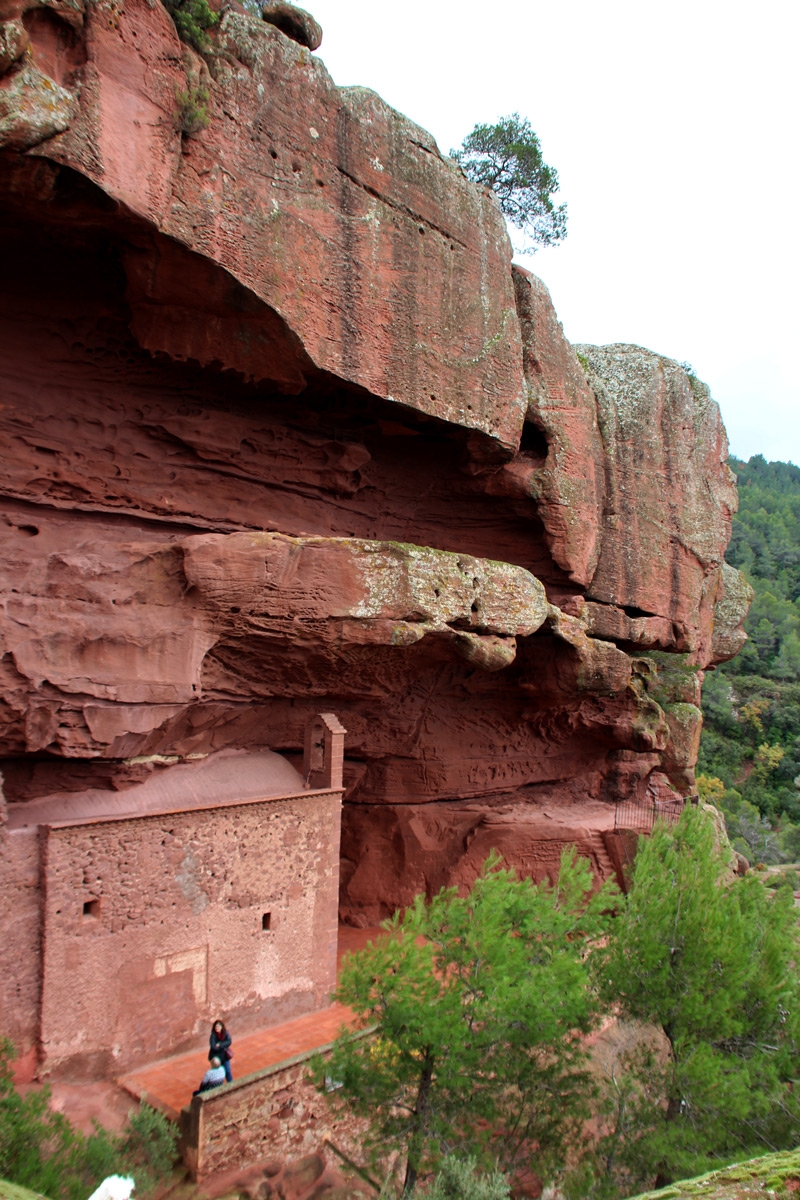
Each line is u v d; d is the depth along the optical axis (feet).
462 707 71.67
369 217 50.78
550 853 74.23
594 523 70.64
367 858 71.05
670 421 85.05
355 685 57.26
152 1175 36.45
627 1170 39.55
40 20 35.73
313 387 52.03
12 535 45.91
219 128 42.47
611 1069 44.80
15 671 40.32
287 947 50.47
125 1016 42.78
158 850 44.16
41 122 34.47
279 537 48.19
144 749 46.91
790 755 240.73
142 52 38.52
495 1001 37.81
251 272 43.98
